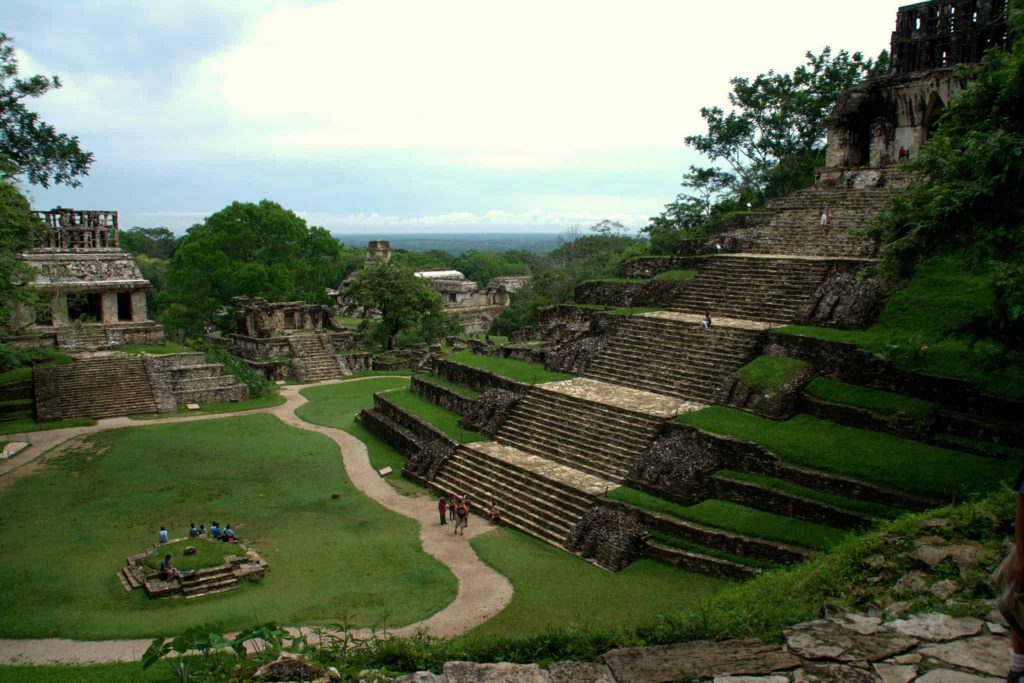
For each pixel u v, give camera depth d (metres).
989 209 15.94
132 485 29.67
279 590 20.30
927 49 38.59
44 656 16.42
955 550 9.80
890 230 18.25
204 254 64.69
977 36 36.19
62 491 28.84
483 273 135.50
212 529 24.06
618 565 20.81
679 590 19.02
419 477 30.20
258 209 68.25
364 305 66.62
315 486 29.91
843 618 7.80
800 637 7.36
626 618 17.30
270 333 61.59
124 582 20.83
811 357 26.72
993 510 10.63
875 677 6.48
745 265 35.34
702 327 31.34
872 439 22.33
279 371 57.19
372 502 27.97
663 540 21.20
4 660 16.23
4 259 29.73
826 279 31.25
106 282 49.44
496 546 23.17
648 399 29.11
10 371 43.28
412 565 21.92
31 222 31.92
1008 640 7.11
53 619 18.33
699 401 28.14
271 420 42.28
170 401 44.41
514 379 33.69
